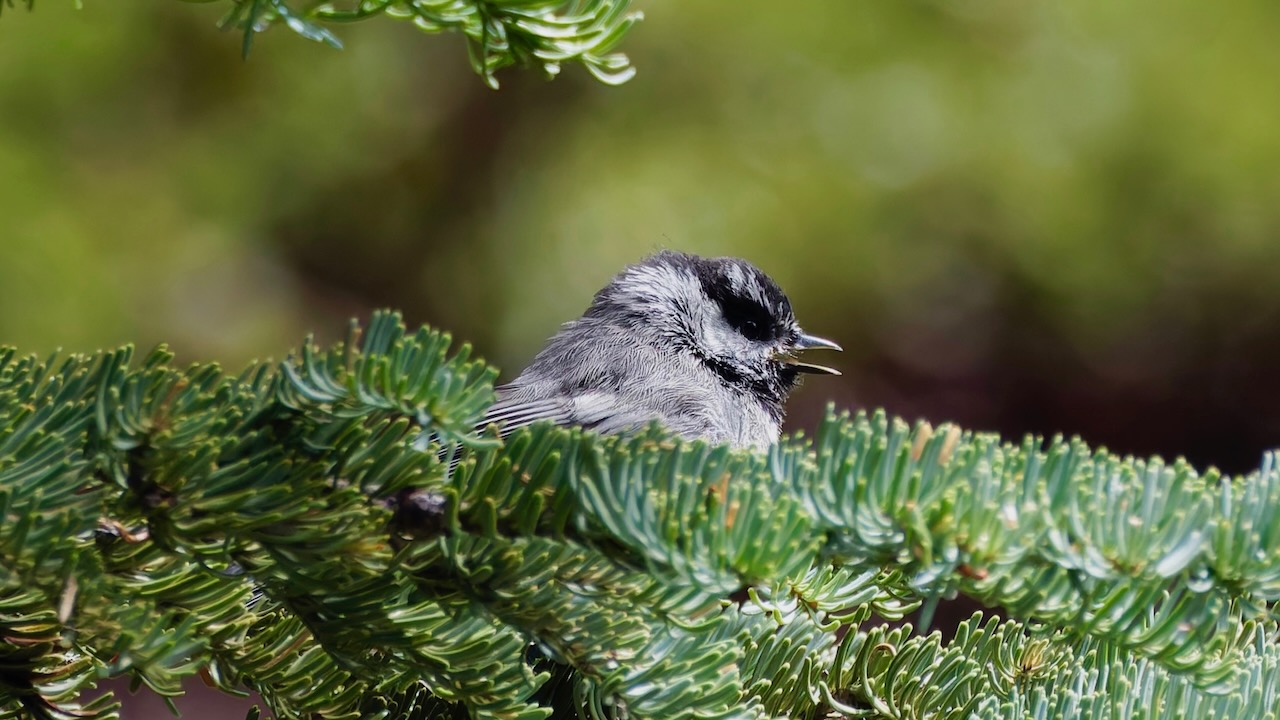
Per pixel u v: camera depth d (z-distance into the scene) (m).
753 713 1.16
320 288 4.37
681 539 1.03
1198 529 1.06
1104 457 1.14
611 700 1.16
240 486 1.09
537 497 1.08
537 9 1.32
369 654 1.21
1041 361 4.45
